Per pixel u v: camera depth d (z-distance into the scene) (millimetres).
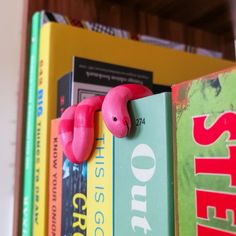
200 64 850
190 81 325
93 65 592
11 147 762
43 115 652
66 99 599
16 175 734
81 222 470
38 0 778
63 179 528
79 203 479
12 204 746
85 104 455
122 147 405
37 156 653
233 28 963
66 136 477
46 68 667
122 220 395
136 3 846
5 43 783
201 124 311
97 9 838
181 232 324
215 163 296
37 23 718
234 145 281
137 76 636
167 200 337
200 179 309
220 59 897
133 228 378
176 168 336
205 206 302
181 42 943
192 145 319
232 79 285
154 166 357
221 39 1020
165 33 923
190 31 966
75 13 811
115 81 610
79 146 445
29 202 659
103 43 721
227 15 878
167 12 881
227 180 285
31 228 646
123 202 396
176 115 339
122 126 378
